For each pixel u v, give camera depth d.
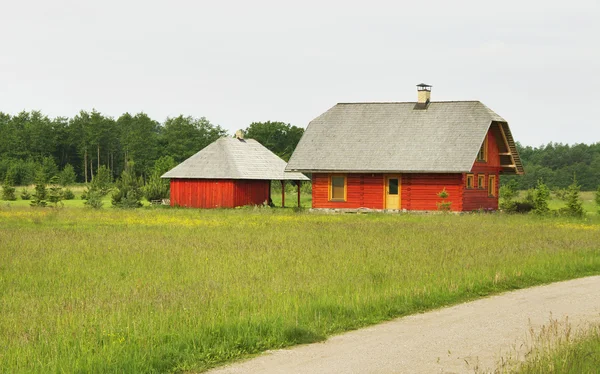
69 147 145.50
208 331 12.38
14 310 13.99
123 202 52.59
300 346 12.16
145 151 132.25
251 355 11.61
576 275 19.92
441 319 14.13
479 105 49.03
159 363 10.84
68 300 14.82
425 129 48.56
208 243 24.91
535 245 24.48
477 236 27.56
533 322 13.77
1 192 74.38
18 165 116.81
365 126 50.44
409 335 12.83
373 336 12.78
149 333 12.03
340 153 49.09
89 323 12.52
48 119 151.62
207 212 45.81
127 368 10.47
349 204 48.81
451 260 20.62
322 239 26.36
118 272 18.69
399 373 10.52
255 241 25.72
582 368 10.03
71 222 35.56
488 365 10.85
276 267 19.23
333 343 12.33
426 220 37.69
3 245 23.95
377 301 14.93
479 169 48.34
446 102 50.06
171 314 13.29
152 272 18.59
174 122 135.75
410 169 46.22
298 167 49.12
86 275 18.28
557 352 10.69
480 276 18.16
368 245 24.31
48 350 11.05
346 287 16.19
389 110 51.03
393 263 19.91
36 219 35.78
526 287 17.91
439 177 46.41
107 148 144.00
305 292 15.55
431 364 10.95
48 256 21.42
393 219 38.75
